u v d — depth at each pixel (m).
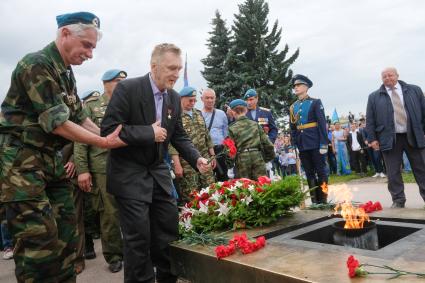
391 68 5.78
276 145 15.27
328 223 3.30
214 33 28.38
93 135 2.60
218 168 6.07
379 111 5.88
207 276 2.65
